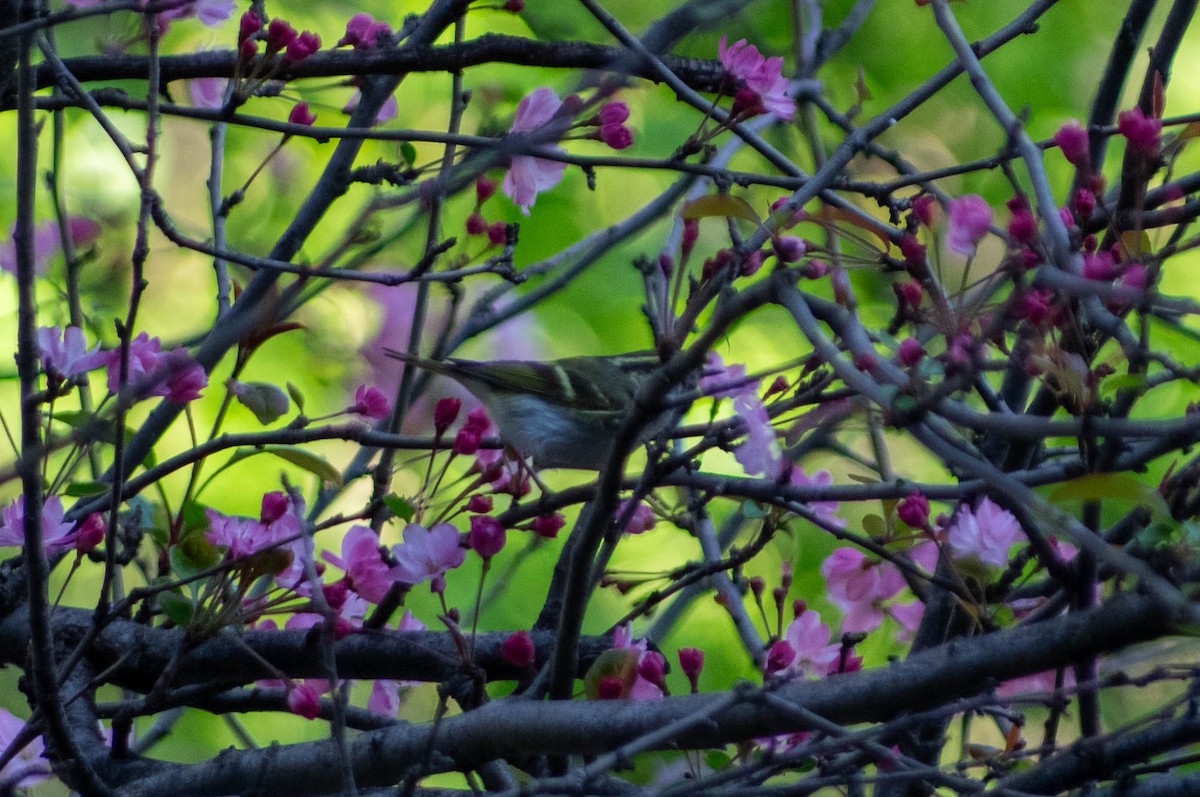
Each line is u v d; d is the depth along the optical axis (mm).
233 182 14547
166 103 8828
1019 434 4898
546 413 10312
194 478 7551
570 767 7734
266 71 9219
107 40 9375
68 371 7168
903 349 5867
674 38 8828
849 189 9062
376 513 7363
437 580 7215
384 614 8289
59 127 10109
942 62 15344
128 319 6184
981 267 10883
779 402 7516
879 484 7750
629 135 8812
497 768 7707
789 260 6270
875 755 6266
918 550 9031
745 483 7781
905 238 6605
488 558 7074
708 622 14016
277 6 14281
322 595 6613
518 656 6953
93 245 11094
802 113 11562
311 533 6770
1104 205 7035
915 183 9070
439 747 6855
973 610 7164
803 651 8203
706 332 5652
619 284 15383
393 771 6965
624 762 5977
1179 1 8883
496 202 14914
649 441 8984
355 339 13992
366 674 8305
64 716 6723
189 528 7395
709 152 9469
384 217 10117
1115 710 12773
